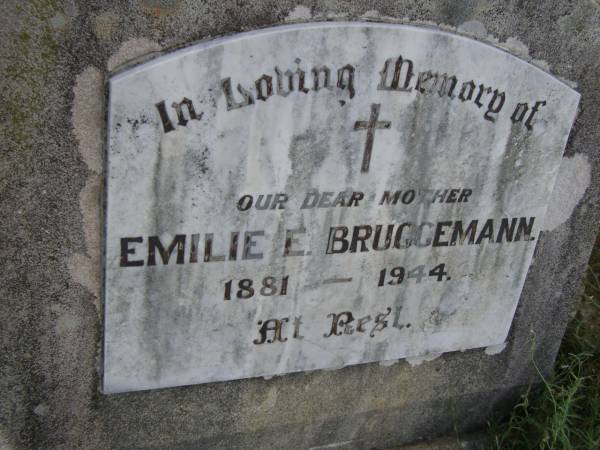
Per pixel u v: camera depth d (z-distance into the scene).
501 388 0.84
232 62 0.57
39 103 0.55
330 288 0.69
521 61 0.66
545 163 0.72
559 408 0.78
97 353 0.64
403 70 0.62
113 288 0.61
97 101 0.56
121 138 0.56
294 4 0.58
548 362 0.85
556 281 0.80
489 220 0.72
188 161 0.59
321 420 0.76
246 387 0.71
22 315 0.60
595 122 0.74
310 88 0.60
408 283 0.72
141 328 0.63
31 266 0.59
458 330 0.77
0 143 0.55
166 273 0.62
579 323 0.92
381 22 0.60
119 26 0.54
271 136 0.60
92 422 0.66
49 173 0.57
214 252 0.63
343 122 0.62
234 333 0.67
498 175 0.70
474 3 0.63
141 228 0.60
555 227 0.77
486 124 0.68
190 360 0.66
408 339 0.75
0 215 0.56
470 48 0.64
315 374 0.73
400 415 0.80
